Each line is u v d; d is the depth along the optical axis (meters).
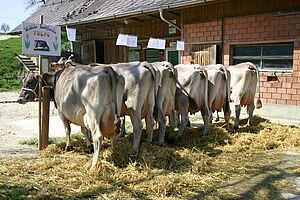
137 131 5.84
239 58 10.88
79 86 5.17
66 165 5.04
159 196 4.09
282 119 9.58
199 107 7.07
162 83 6.39
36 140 6.89
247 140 6.66
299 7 9.24
